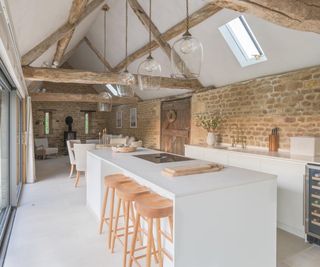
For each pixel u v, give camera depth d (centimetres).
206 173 214
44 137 1089
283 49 365
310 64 356
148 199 213
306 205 284
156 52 575
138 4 482
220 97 532
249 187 188
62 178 590
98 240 277
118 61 728
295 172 301
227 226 178
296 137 351
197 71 272
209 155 465
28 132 545
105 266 227
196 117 617
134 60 630
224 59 467
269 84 417
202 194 167
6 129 381
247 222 188
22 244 267
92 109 1201
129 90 515
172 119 722
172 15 455
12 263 231
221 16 389
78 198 432
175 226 158
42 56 505
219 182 184
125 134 1052
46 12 319
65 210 372
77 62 973
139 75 334
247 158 374
